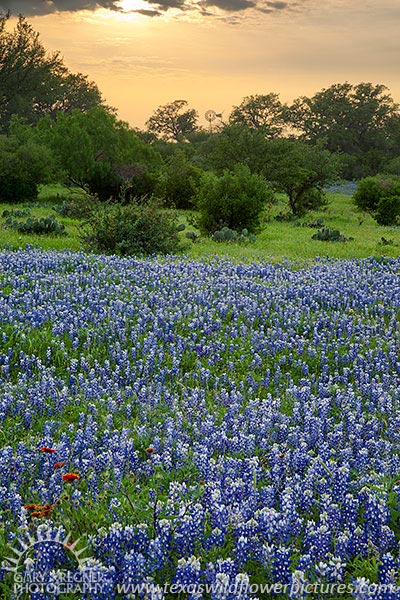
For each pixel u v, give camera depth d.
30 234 24.81
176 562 4.26
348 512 4.92
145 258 20.50
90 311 11.99
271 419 7.46
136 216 21.86
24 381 8.85
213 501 4.77
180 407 8.16
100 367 9.67
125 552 4.22
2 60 85.31
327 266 19.20
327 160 46.97
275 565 4.13
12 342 10.46
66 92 108.50
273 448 6.07
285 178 45.16
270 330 11.80
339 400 8.53
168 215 22.36
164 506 4.86
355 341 11.70
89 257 18.22
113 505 4.86
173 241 22.23
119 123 56.44
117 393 8.52
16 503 4.99
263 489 5.15
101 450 6.53
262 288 14.92
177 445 6.48
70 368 9.65
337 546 4.45
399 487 5.20
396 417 7.68
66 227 29.17
